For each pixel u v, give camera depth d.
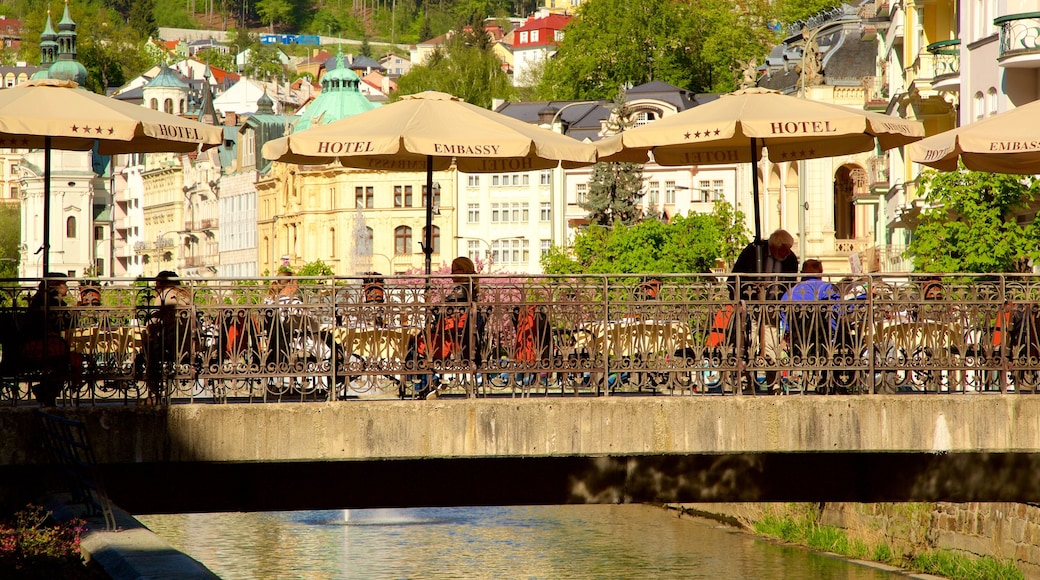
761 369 34.69
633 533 80.00
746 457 37.75
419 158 43.19
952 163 42.53
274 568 69.44
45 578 26.27
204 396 36.41
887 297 34.91
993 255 63.84
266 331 33.72
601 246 150.38
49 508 30.61
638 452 34.06
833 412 34.41
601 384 35.47
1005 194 64.19
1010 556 56.41
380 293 34.03
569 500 37.00
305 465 36.16
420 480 36.53
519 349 34.31
